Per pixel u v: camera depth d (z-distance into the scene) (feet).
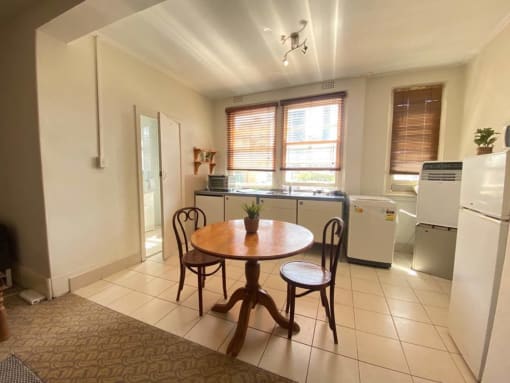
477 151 6.95
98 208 8.07
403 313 6.37
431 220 8.66
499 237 3.86
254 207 6.06
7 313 6.19
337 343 5.23
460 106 9.65
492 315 3.98
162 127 9.93
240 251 4.71
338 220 5.59
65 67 6.93
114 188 8.59
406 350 5.05
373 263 9.47
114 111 8.44
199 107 13.19
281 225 6.77
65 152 7.05
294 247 4.94
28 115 6.59
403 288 7.73
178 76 10.98
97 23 5.95
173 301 6.85
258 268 5.77
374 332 5.61
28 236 7.18
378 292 7.47
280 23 6.85
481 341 4.17
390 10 6.24
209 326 5.77
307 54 8.75
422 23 6.81
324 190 12.13
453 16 6.49
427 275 8.69
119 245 8.87
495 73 7.45
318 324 5.89
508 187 3.77
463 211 5.11
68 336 5.38
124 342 5.21
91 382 4.25
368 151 11.15
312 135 12.15
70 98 7.10
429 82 10.00
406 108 10.57
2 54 6.98
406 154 10.73
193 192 13.01
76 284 7.45
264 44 8.04
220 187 12.99
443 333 5.59
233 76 10.92
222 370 4.51
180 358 4.79
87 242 7.78
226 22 6.82
